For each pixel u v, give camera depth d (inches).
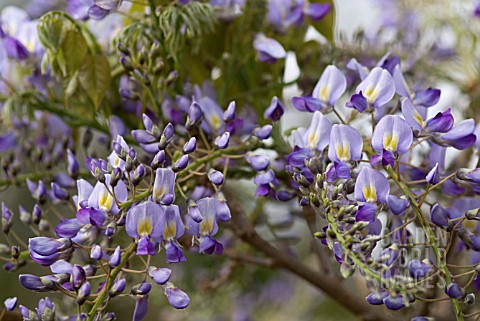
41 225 35.2
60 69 37.7
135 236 31.6
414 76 43.2
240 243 44.9
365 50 42.0
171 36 36.3
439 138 33.1
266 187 34.7
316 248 40.8
